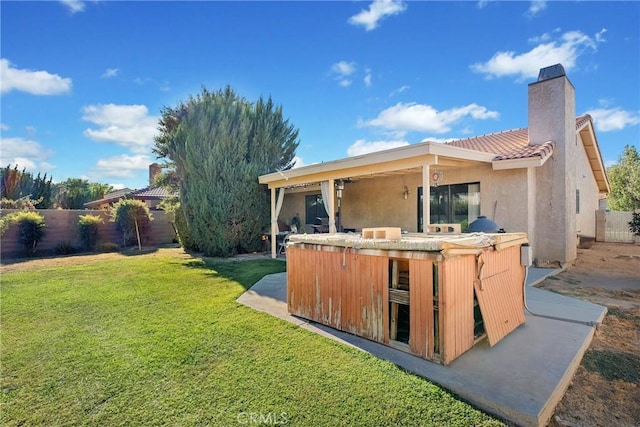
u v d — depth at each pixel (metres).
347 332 4.91
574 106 11.34
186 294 7.50
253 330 5.11
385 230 4.77
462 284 4.10
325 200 11.73
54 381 3.65
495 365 3.79
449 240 4.04
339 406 3.10
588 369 3.90
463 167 10.96
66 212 16.52
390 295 4.38
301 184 12.98
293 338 4.75
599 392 3.42
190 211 14.66
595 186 18.27
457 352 3.98
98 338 4.88
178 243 19.73
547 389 3.25
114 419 2.99
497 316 4.59
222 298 7.10
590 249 14.16
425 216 8.56
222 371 3.81
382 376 3.61
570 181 10.65
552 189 10.20
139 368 3.92
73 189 35.25
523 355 4.04
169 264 12.00
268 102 15.56
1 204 18.19
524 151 9.81
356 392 3.32
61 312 6.20
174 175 19.36
